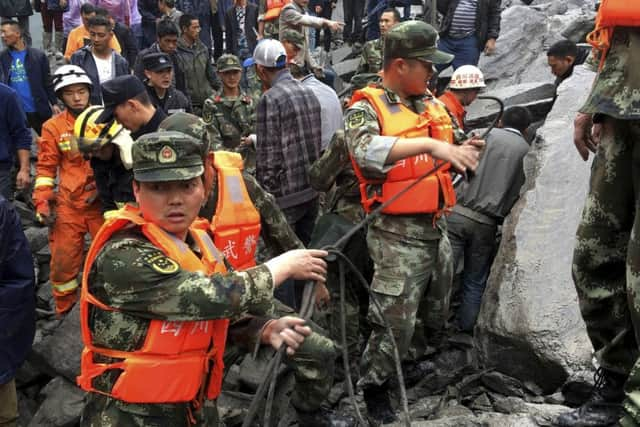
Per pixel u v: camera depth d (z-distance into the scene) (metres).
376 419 3.96
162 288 2.24
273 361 2.26
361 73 5.68
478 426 3.44
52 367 5.50
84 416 2.52
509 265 4.77
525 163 5.60
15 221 4.18
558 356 4.18
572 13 9.46
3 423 4.29
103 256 2.30
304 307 2.46
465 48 8.35
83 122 4.47
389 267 3.67
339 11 14.08
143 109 4.00
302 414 3.75
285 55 5.22
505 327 4.49
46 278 7.19
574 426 3.13
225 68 6.36
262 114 5.09
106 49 7.06
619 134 2.74
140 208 2.37
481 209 5.13
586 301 2.97
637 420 2.45
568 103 5.99
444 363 5.02
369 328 4.85
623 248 2.87
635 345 2.95
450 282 3.95
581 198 5.08
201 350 2.43
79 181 5.57
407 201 3.59
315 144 5.11
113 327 2.35
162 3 10.04
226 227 3.14
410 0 10.71
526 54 9.27
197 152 2.32
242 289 2.30
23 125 6.34
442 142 3.03
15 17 10.73
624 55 2.62
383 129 3.46
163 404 2.41
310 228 5.36
